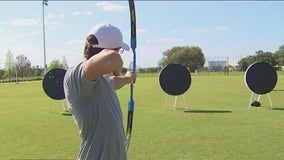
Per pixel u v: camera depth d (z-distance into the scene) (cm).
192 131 895
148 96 1981
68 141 816
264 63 1373
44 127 1011
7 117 1237
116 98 259
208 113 1216
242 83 3105
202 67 8519
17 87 3431
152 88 2689
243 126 949
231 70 7194
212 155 663
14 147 768
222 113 1208
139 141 792
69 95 246
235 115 1152
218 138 809
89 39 243
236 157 646
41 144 791
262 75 1372
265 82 1371
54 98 1414
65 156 683
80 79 235
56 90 1409
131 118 330
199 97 1842
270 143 750
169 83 1406
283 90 2156
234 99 1698
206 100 1684
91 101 243
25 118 1204
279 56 6097
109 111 247
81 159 253
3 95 2338
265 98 1703
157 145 752
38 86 3603
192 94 2031
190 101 1658
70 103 249
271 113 1184
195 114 1199
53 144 789
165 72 1409
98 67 221
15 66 6281
